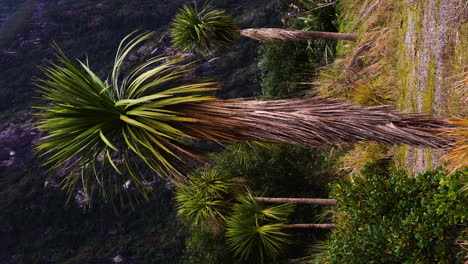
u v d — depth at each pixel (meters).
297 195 9.60
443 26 2.98
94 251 25.02
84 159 2.02
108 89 2.05
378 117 1.83
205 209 7.40
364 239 3.12
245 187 8.84
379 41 4.92
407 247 2.83
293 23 9.43
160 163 1.99
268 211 7.40
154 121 1.80
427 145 1.84
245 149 9.20
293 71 9.59
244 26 23.50
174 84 2.00
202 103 1.86
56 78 1.91
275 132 1.78
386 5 4.72
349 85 4.92
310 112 1.81
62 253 25.33
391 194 3.15
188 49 6.25
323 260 4.68
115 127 1.97
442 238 2.60
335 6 7.45
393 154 4.51
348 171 5.66
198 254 9.47
